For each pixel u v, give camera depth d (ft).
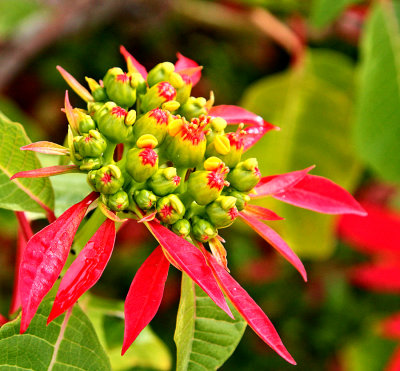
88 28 1.98
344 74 1.60
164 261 0.90
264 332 0.88
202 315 0.98
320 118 1.60
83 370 0.94
